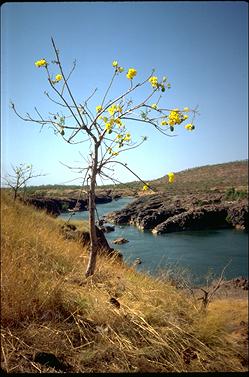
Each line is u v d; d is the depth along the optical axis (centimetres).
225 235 3950
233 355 407
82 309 378
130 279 517
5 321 324
